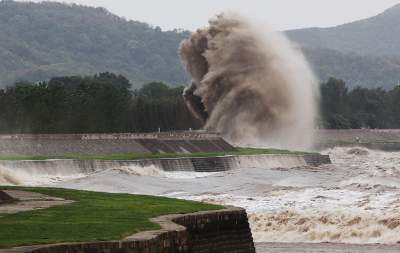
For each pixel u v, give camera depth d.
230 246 63.28
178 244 51.62
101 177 146.25
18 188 88.31
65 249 44.03
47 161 157.50
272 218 98.69
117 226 54.53
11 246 43.97
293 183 147.75
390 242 91.06
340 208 101.75
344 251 85.50
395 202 105.38
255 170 181.25
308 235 94.31
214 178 161.62
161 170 176.38
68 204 71.31
